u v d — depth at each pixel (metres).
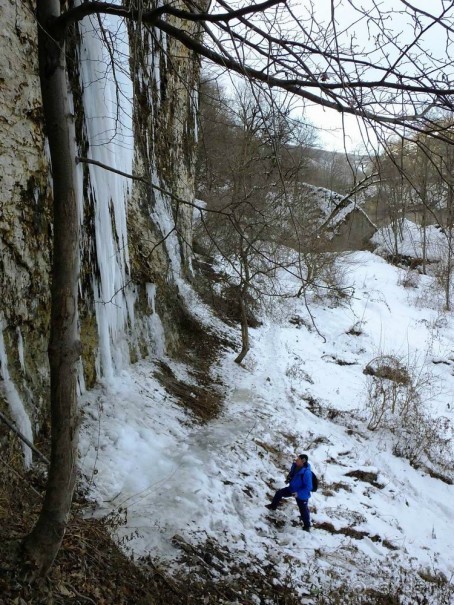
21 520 5.21
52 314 3.82
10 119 6.73
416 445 13.16
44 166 7.43
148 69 12.33
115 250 10.10
